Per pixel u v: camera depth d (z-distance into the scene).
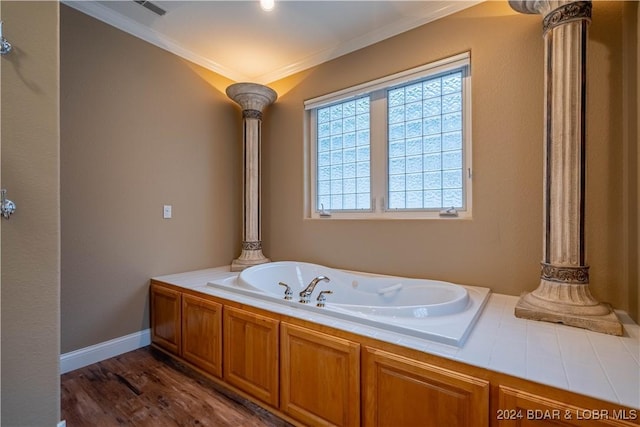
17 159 1.13
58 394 1.23
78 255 2.08
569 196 1.44
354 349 1.34
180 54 2.67
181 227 2.69
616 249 1.59
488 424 1.05
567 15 1.44
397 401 1.24
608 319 1.32
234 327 1.83
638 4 1.44
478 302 1.67
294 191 2.95
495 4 1.96
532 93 1.83
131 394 1.79
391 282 2.20
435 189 2.24
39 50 1.19
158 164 2.52
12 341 1.12
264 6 2.02
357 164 2.63
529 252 1.85
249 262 2.77
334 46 2.62
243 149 2.92
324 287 2.46
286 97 3.01
